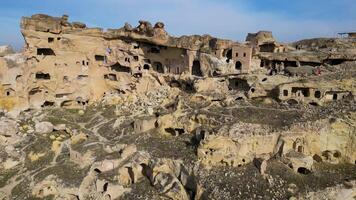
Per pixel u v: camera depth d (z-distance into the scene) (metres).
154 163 47.00
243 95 63.38
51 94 77.19
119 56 81.19
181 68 77.25
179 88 75.94
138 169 48.31
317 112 52.72
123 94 80.56
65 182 47.66
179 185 43.78
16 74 71.19
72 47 77.88
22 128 66.00
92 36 79.19
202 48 72.75
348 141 47.94
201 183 41.00
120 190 44.91
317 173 43.75
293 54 69.44
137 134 57.25
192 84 70.69
